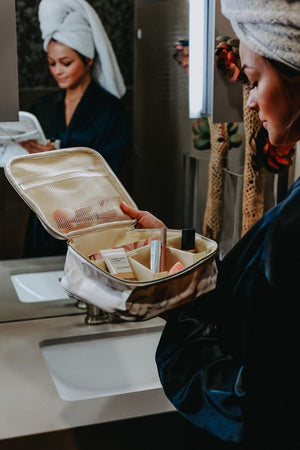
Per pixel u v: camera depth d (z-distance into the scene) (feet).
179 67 3.93
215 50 3.56
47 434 2.79
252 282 2.19
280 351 2.08
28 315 4.06
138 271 2.55
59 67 3.75
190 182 4.21
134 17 3.77
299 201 2.10
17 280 4.17
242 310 2.23
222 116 3.71
